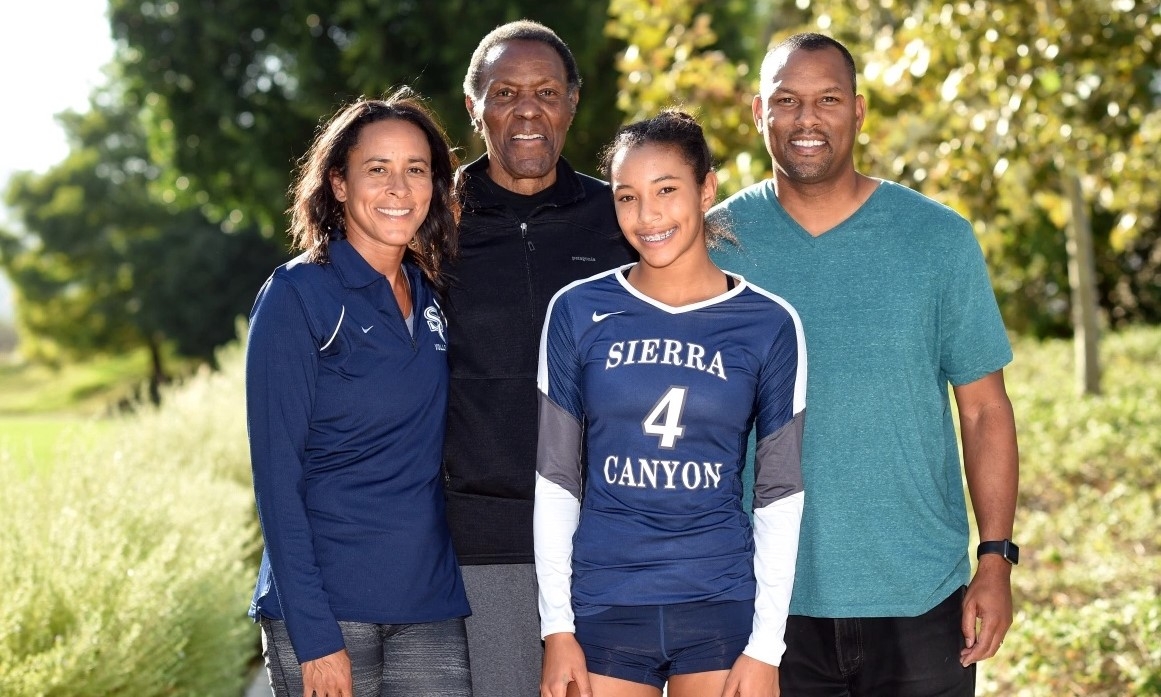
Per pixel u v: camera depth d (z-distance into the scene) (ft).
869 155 24.95
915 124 24.52
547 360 10.28
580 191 12.34
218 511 21.26
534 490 11.57
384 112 10.60
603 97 59.16
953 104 23.94
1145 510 25.88
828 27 28.37
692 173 9.94
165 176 69.21
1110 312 69.05
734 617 9.81
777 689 9.91
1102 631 17.94
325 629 9.89
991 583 10.73
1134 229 33.17
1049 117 24.13
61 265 143.23
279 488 9.88
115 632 13.82
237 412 30.58
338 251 10.37
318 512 10.22
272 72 61.41
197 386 32.55
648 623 9.74
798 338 10.12
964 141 23.58
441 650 10.69
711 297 10.10
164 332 132.26
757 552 10.00
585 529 10.00
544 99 11.96
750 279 11.12
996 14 23.03
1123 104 24.94
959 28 23.52
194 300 131.13
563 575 10.11
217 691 16.56
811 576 10.85
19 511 15.23
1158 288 67.31
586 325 10.10
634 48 28.14
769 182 11.62
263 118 60.80
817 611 10.84
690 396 9.71
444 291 11.61
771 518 9.99
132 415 29.12
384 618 10.25
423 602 10.44
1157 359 50.96
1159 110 30.60
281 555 9.86
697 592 9.70
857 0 27.99
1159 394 39.37
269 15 59.62
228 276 131.95
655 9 27.94
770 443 10.01
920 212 10.91
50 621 13.83
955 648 10.90
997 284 62.23
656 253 9.89
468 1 54.80
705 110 26.43
